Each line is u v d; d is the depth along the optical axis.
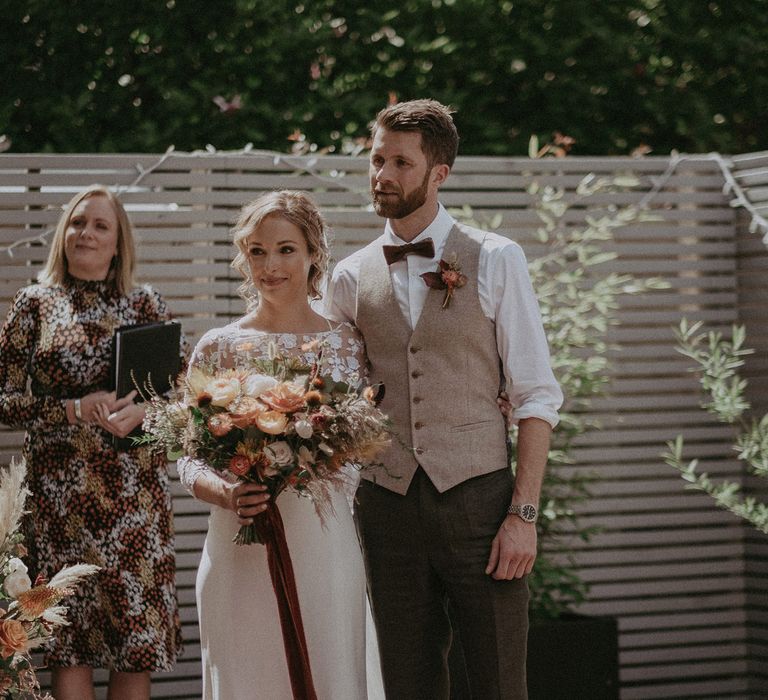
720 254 5.67
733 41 7.49
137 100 7.06
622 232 5.55
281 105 7.09
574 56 7.51
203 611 3.41
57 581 3.08
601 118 7.57
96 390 4.45
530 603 5.21
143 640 4.38
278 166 5.26
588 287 5.48
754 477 5.66
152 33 6.96
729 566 5.70
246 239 3.47
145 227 5.12
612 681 5.11
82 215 4.47
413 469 3.42
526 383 3.42
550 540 5.29
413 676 3.47
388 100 7.26
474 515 3.38
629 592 5.60
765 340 5.55
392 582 3.46
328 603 3.32
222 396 3.07
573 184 5.52
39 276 4.62
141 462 4.43
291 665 3.23
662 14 7.53
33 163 5.04
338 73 7.29
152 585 4.43
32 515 4.39
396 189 3.45
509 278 3.44
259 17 7.06
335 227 5.26
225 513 3.38
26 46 6.92
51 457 4.40
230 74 7.06
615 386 5.57
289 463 3.08
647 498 5.61
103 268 4.52
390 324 3.51
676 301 5.62
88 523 4.38
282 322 3.52
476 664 3.42
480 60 7.42
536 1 7.47
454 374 3.44
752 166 5.54
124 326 4.34
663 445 5.62
